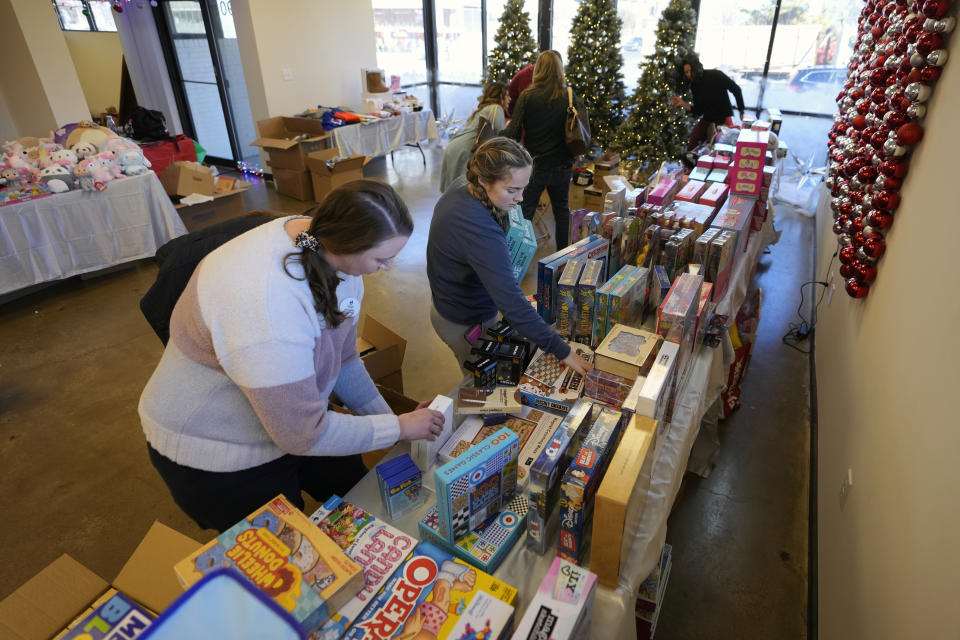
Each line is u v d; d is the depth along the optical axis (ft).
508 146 4.71
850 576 4.74
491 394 4.78
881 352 5.31
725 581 6.29
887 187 5.68
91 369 10.45
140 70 24.79
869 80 6.52
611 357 4.35
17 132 19.97
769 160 11.65
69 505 7.50
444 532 3.47
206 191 16.26
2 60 18.60
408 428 3.91
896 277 5.30
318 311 3.38
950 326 3.56
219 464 3.82
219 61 23.04
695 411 5.01
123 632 2.91
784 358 10.32
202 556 3.13
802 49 18.40
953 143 4.22
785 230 15.96
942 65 4.87
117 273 14.58
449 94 29.17
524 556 3.59
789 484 7.61
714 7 19.12
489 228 5.00
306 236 3.23
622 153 19.33
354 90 24.68
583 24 19.71
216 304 3.18
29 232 12.50
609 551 3.17
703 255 6.13
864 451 5.17
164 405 3.71
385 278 13.74
